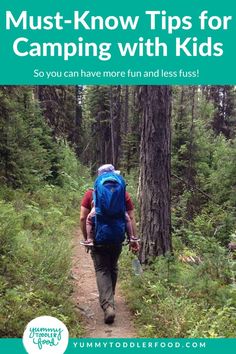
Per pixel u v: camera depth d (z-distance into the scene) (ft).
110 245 20.39
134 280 24.22
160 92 27.27
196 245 33.19
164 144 27.45
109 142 136.15
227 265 26.48
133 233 21.24
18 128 48.70
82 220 21.12
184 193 54.08
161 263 25.59
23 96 57.67
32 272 22.50
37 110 63.72
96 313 21.39
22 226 33.86
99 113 131.95
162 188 27.43
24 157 47.34
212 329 18.01
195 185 60.23
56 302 20.66
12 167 44.42
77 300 22.95
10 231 24.73
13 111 47.24
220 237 40.40
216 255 27.81
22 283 21.26
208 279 24.16
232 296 22.36
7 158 43.50
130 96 150.30
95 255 20.89
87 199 21.17
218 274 25.45
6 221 25.53
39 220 36.88
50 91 86.22
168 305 20.13
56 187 59.77
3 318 17.66
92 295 23.86
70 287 24.00
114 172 21.04
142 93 27.94
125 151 77.36
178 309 19.70
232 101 128.88
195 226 40.70
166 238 27.58
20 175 45.96
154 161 27.32
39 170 54.80
